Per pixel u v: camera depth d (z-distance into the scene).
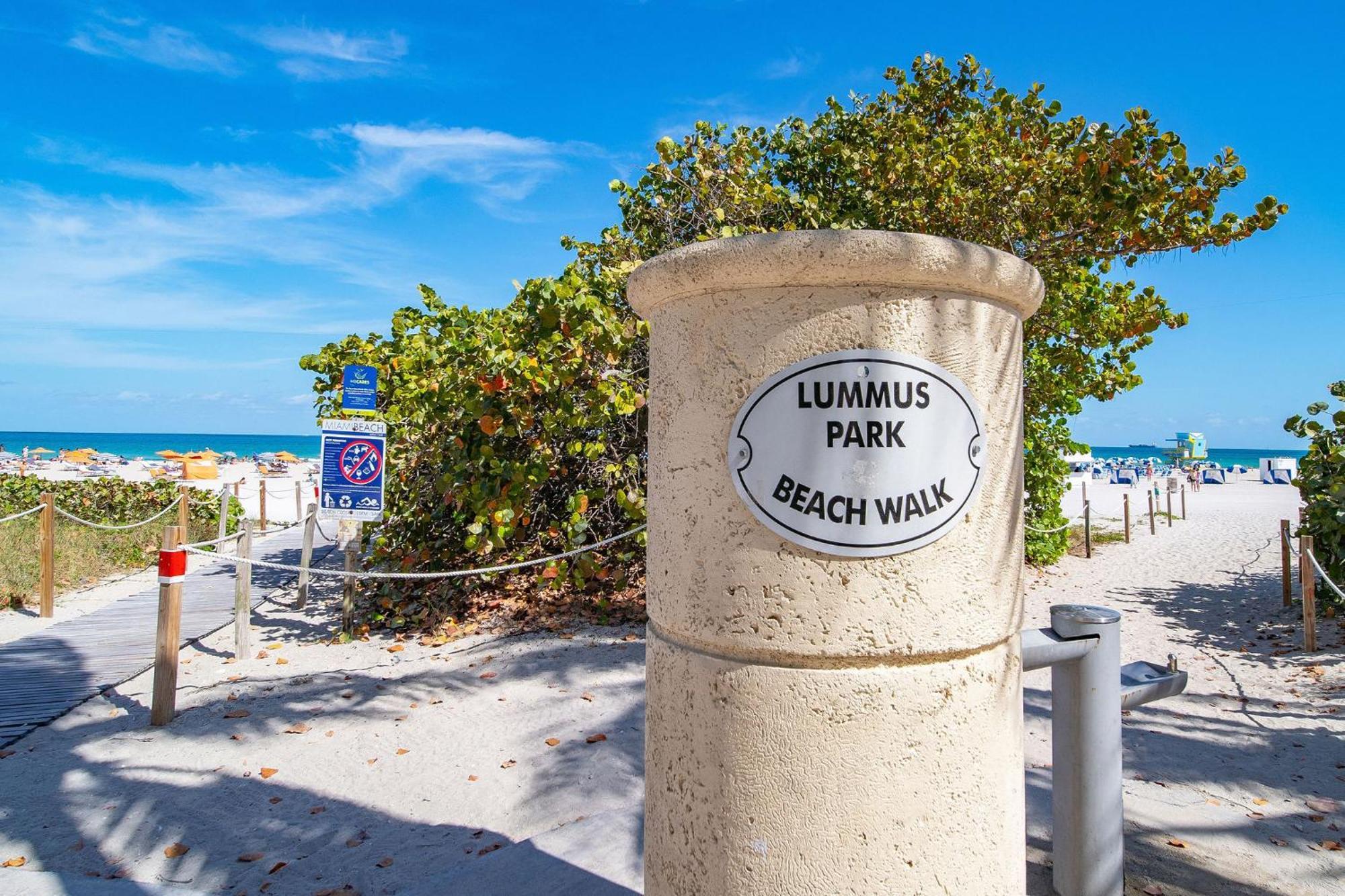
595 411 6.82
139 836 3.66
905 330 1.70
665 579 1.89
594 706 5.14
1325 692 5.58
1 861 3.42
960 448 1.74
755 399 1.72
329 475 7.15
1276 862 3.28
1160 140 7.11
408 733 4.88
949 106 9.63
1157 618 8.11
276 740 4.82
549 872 3.10
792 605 1.68
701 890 1.78
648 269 1.91
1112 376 9.96
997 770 1.82
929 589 1.70
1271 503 23.67
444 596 7.77
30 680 6.04
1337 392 8.19
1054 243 8.19
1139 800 3.89
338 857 3.47
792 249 1.66
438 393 6.96
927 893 1.69
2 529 11.34
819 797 1.67
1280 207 7.26
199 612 8.51
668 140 8.38
